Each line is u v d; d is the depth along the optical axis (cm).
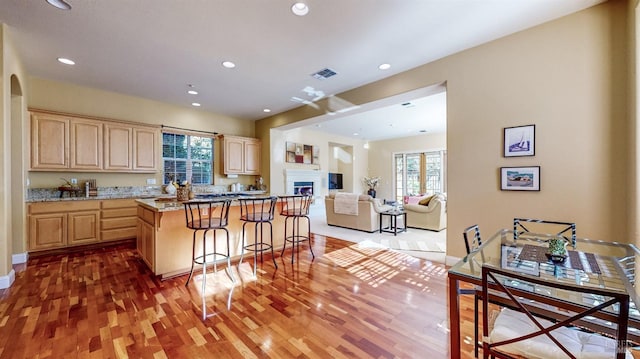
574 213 254
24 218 354
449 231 335
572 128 254
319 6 237
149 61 346
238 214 362
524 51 278
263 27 269
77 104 438
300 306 233
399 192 987
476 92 309
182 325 202
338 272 318
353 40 295
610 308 113
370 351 172
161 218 293
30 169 380
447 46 309
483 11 246
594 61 243
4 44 260
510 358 115
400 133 892
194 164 588
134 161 475
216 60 343
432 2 233
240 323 205
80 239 407
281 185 674
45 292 259
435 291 264
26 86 375
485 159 304
